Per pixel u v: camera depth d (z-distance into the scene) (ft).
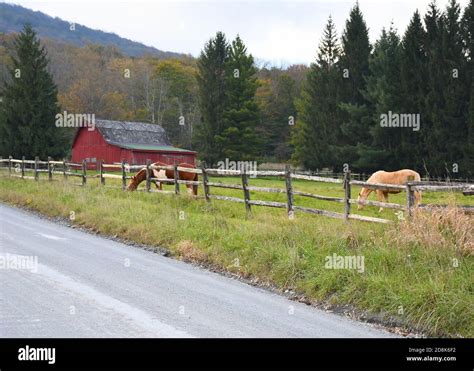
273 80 250.98
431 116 130.31
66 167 74.69
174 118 237.04
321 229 32.35
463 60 129.90
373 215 51.08
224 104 181.16
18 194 60.29
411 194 33.50
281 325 20.80
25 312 20.35
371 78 151.43
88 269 28.14
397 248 27.25
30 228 41.88
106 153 152.97
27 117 146.92
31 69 148.87
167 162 157.48
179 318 20.71
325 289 25.00
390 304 22.66
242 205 51.44
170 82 239.50
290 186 42.68
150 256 33.17
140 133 166.50
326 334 20.12
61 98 203.31
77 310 20.89
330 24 173.27
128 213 43.62
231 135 176.76
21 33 152.46
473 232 27.84
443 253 25.98
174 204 50.98
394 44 157.69
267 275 28.22
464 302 21.25
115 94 221.66
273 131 224.12
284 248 29.89
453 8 133.69
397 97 138.82
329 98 162.71
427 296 22.04
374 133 141.59
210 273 29.60
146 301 22.75
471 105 122.11
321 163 162.30
